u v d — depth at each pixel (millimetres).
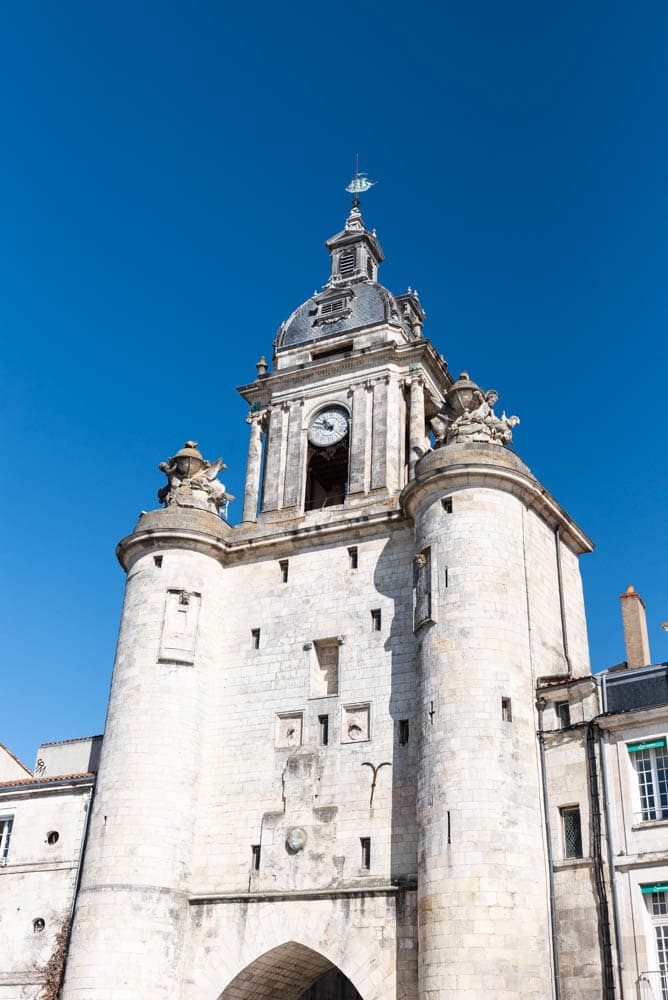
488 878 34812
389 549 45000
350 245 59125
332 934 38562
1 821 48625
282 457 51844
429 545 41500
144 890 40750
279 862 40906
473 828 35625
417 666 40219
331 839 40312
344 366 52312
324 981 50188
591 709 37500
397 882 38188
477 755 36781
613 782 35656
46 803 47719
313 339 54469
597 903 34594
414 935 36969
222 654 46969
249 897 40719
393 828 39312
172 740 43750
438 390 53531
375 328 52938
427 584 41000
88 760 53781
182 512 48281
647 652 43938
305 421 52406
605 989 33344
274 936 39688
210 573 48000
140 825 41844
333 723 42500
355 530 46094
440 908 34969
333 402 52094
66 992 39844
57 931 44344
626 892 34031
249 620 47094
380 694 42125
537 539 44125
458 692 38031
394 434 49719
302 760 42469
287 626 45938
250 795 43031
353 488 48594
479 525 40938
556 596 44438
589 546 49000
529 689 39031
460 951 33938
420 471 43031
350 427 50750
